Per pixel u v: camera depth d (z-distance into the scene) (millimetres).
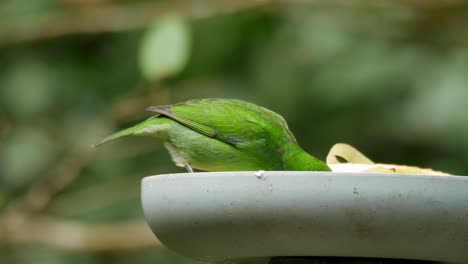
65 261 12125
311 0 12086
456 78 11461
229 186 4809
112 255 12227
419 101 11523
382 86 11750
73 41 12953
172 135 7539
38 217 11867
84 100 12750
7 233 11750
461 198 4691
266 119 7371
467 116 11266
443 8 12172
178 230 5113
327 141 12047
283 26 12297
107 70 12930
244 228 4863
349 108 11930
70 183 12086
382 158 11953
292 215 4723
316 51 12008
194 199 4934
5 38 12547
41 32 12531
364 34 12125
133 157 12406
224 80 12336
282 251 4980
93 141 12172
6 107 12555
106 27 12461
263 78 12125
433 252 4895
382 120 11758
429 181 4672
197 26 12438
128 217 12273
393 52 11961
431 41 12156
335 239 4789
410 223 4691
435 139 11508
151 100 10781
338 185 4652
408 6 12211
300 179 4688
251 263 5645
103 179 12367
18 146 12305
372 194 4641
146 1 13336
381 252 4883
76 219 12289
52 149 12383
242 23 12359
